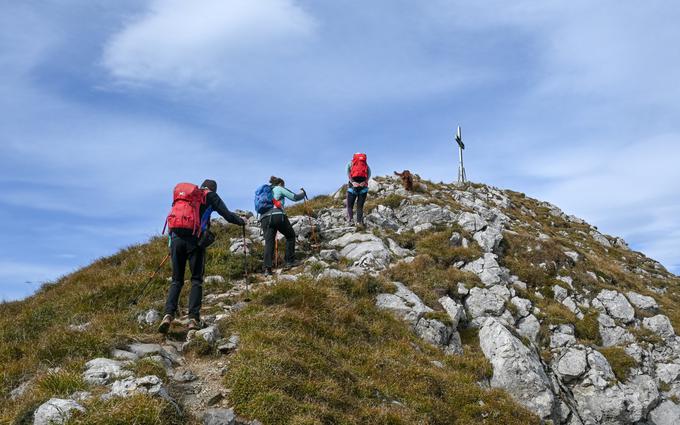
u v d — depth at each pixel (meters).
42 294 17.97
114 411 6.95
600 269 22.91
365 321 13.34
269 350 9.52
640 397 15.23
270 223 16.00
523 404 13.30
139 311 12.10
